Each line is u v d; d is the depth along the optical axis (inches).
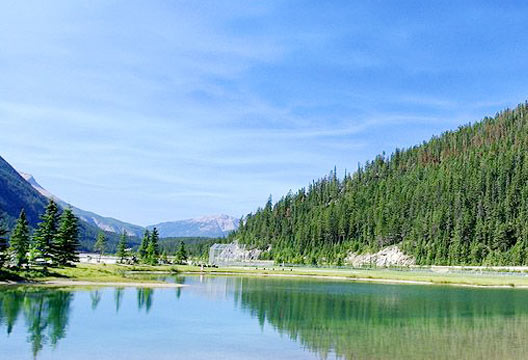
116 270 4918.8
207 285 3659.0
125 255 7190.0
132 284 3346.5
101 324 1728.6
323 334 1640.0
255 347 1405.0
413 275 5039.4
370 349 1400.1
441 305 2559.1
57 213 4192.9
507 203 7042.3
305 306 2436.0
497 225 6663.4
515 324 1926.7
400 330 1750.7
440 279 4431.6
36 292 2632.9
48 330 1585.9
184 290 3142.2
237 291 3203.7
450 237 6948.8
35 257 4035.4
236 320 1919.3
